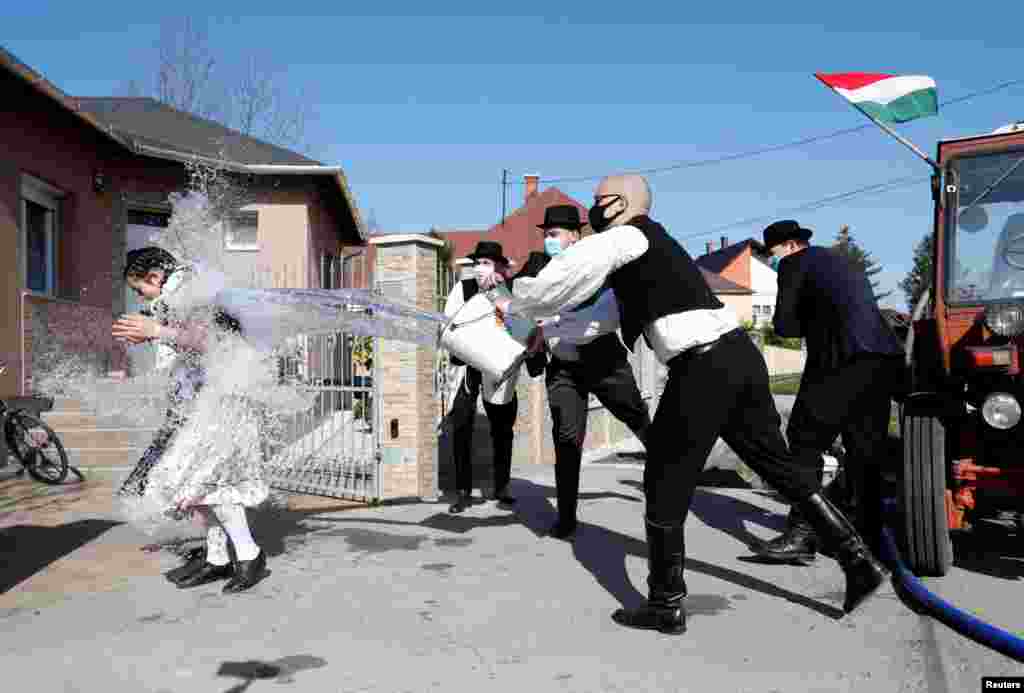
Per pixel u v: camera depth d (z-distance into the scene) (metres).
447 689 3.02
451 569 4.75
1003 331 4.33
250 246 13.49
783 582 4.46
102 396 4.55
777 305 4.84
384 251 7.07
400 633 3.65
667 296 3.58
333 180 13.86
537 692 2.99
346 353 7.17
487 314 5.00
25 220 10.27
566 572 4.68
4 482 7.94
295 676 3.15
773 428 3.64
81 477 8.06
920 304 5.47
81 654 3.38
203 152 13.00
